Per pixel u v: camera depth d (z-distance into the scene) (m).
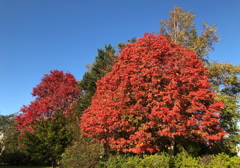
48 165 29.81
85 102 27.30
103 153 15.04
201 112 14.05
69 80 30.80
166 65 14.07
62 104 27.14
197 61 14.89
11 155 30.34
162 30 29.77
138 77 13.96
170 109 13.27
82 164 14.03
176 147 16.69
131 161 12.38
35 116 25.62
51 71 31.20
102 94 16.77
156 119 13.04
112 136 14.89
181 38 27.23
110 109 14.06
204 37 27.66
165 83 14.14
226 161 12.87
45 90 29.72
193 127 13.62
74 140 19.23
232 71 23.08
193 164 12.35
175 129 13.73
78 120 22.06
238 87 23.56
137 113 13.62
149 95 13.28
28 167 25.92
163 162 11.73
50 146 19.47
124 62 15.83
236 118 20.41
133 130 13.74
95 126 14.53
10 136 31.14
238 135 20.19
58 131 20.16
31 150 19.73
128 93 14.28
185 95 13.60
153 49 14.90
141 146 13.25
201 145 18.03
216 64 23.97
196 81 13.52
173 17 29.11
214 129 14.43
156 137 14.70
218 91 22.58
